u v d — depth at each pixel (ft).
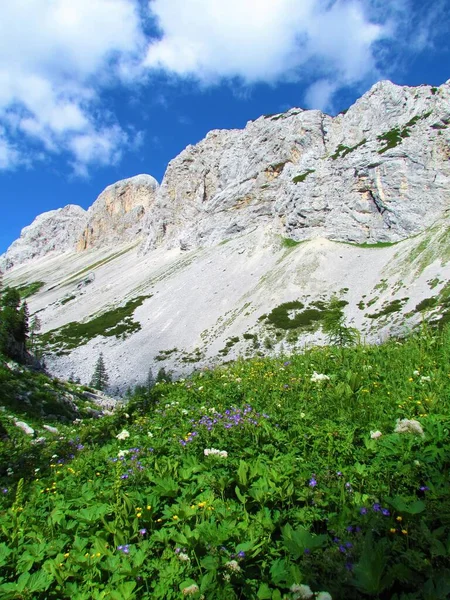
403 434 17.53
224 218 581.12
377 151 449.06
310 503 14.75
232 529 13.29
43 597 12.23
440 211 388.16
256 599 10.79
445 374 26.18
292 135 573.74
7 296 196.54
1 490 24.85
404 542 11.69
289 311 330.54
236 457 19.65
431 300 253.03
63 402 81.76
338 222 435.94
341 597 10.30
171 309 408.67
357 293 324.80
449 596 9.64
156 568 12.61
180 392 40.45
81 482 21.66
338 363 35.83
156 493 16.65
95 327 420.77
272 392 31.04
